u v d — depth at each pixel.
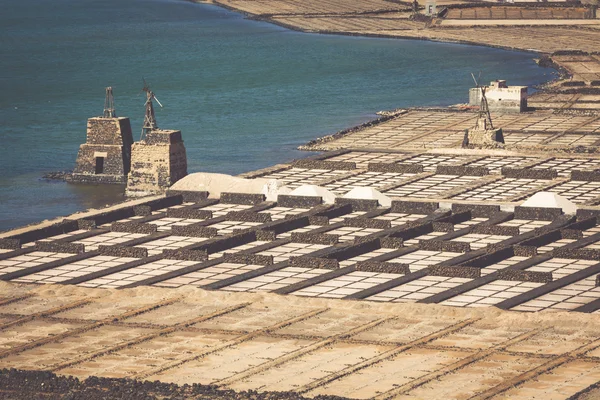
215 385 172.75
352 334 194.75
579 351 184.62
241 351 188.12
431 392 169.25
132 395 165.75
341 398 163.62
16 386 171.25
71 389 170.00
